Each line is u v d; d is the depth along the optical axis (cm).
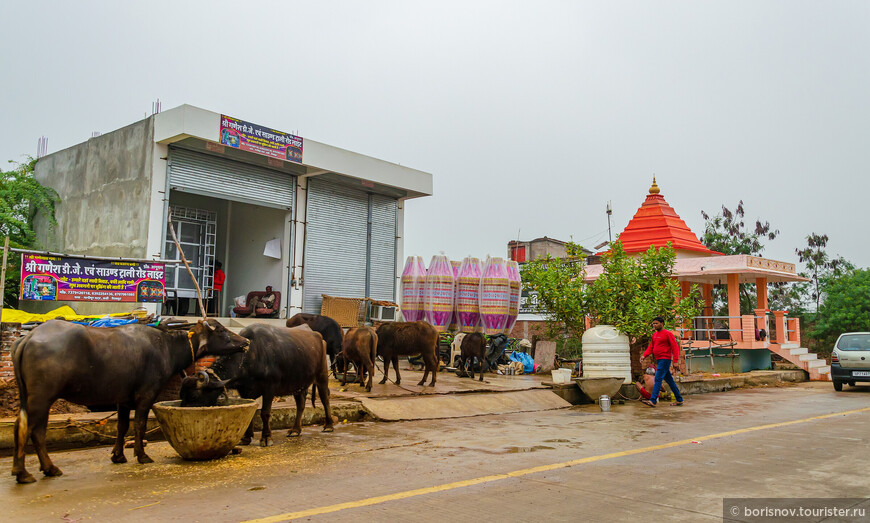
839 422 1045
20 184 1741
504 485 584
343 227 1878
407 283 1858
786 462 700
